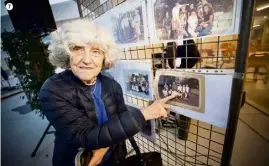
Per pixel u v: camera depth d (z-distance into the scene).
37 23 1.92
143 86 0.79
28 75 1.93
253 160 1.36
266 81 2.63
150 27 0.62
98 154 0.61
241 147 1.53
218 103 0.49
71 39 0.55
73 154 0.70
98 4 1.04
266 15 2.40
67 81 0.61
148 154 0.78
